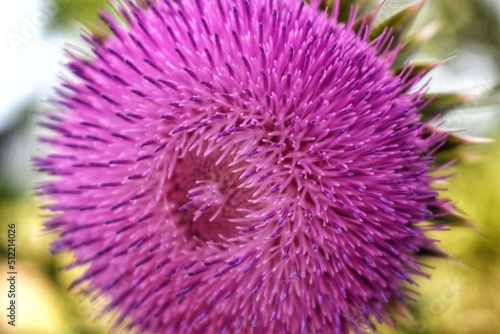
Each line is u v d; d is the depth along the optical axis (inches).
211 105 3.8
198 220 3.9
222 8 3.9
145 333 4.2
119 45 4.1
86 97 4.1
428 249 4.2
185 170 3.9
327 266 3.9
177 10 4.0
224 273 3.9
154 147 3.9
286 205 3.8
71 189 4.1
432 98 4.1
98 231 4.1
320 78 3.8
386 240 3.9
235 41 3.9
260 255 3.8
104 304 4.4
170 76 3.9
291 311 3.9
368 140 3.8
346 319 4.0
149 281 4.0
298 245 3.9
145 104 3.9
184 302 4.0
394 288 4.0
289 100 3.8
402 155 3.9
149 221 3.9
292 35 3.9
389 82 4.0
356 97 3.8
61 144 4.2
